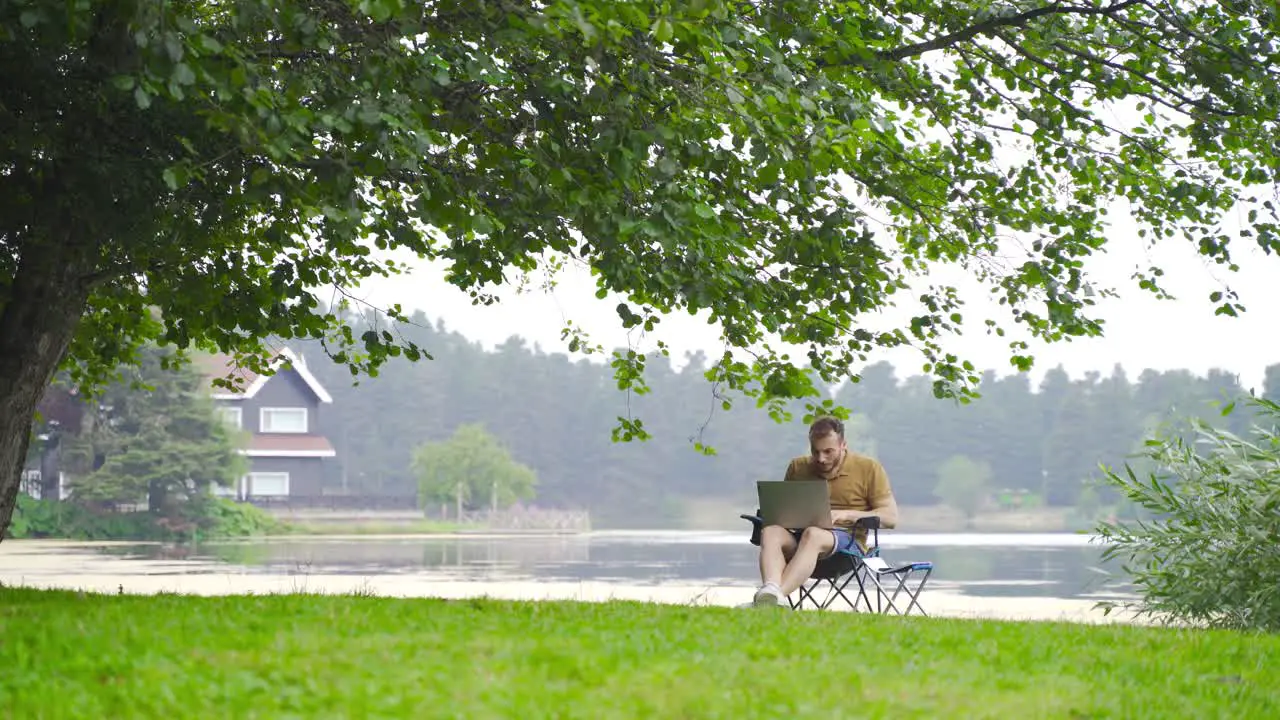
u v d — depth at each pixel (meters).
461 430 102.00
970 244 15.11
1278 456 13.91
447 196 11.46
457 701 6.18
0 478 12.44
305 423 85.19
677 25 9.65
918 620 10.14
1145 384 168.75
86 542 52.09
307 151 10.16
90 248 12.37
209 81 9.11
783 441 168.12
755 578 29.44
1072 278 14.59
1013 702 6.65
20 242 12.49
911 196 14.94
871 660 7.55
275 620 8.27
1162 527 14.07
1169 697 6.99
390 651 7.18
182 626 7.83
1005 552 48.28
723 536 73.25
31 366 12.54
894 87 13.98
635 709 6.16
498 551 45.78
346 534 68.50
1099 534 14.38
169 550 43.66
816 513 12.05
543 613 9.30
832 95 11.56
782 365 15.11
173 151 11.49
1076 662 7.89
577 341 16.05
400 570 31.16
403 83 10.45
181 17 8.84
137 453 60.94
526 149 11.70
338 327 15.41
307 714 5.93
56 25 9.05
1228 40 13.94
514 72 11.59
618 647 7.55
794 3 12.01
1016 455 170.00
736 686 6.67
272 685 6.36
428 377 168.12
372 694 6.21
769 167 10.91
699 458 168.38
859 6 12.27
